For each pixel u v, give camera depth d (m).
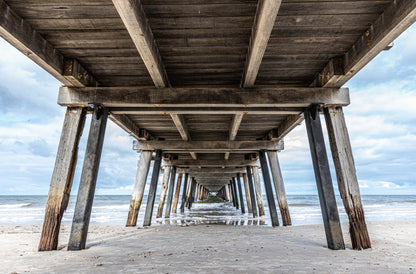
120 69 4.09
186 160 11.67
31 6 2.68
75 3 2.65
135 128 6.92
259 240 4.85
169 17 2.86
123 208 23.33
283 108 4.49
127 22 2.50
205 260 3.21
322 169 3.99
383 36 2.79
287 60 3.80
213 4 2.68
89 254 3.57
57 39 3.28
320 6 2.71
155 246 4.21
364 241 3.86
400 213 16.50
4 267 2.89
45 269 2.81
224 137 8.51
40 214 16.75
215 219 10.82
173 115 5.05
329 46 3.46
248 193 14.80
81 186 3.96
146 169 7.64
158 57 3.50
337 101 4.11
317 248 3.98
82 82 3.99
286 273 2.65
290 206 26.39
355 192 3.96
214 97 4.14
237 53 3.59
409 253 3.60
